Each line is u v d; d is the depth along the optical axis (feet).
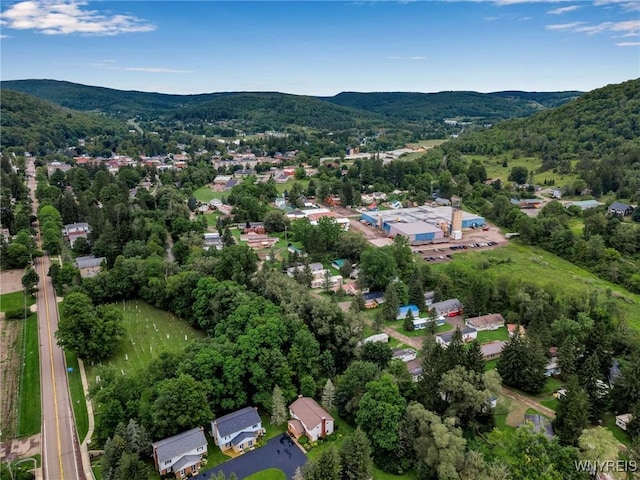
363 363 285.84
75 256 548.72
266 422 276.82
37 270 507.71
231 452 251.39
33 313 408.87
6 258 505.25
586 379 283.79
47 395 298.56
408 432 241.35
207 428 268.21
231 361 281.54
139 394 264.52
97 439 249.55
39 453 248.52
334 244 579.07
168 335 378.12
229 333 322.34
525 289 430.61
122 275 439.22
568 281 490.90
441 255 583.58
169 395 252.01
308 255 554.87
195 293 386.32
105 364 335.67
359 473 220.23
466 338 375.45
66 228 619.67
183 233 604.90
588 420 262.88
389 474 237.45
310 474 214.48
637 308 432.25
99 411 282.56
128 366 333.83
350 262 533.55
